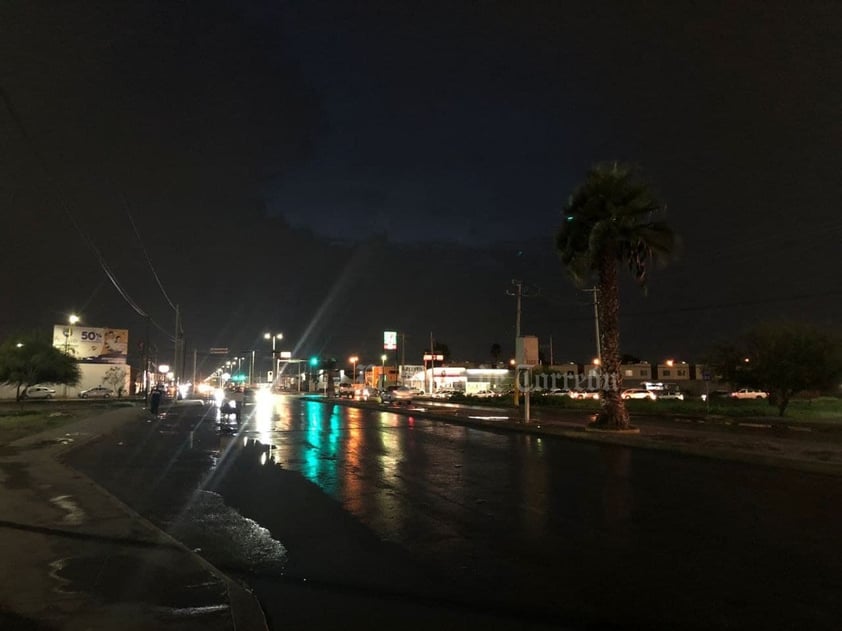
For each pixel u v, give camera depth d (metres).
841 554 8.47
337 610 6.38
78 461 17.95
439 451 20.66
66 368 63.28
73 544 8.26
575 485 14.00
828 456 18.34
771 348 38.28
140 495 12.70
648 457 19.34
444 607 6.46
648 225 27.41
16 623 5.61
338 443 23.09
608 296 27.75
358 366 138.25
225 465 17.17
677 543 9.02
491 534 9.52
